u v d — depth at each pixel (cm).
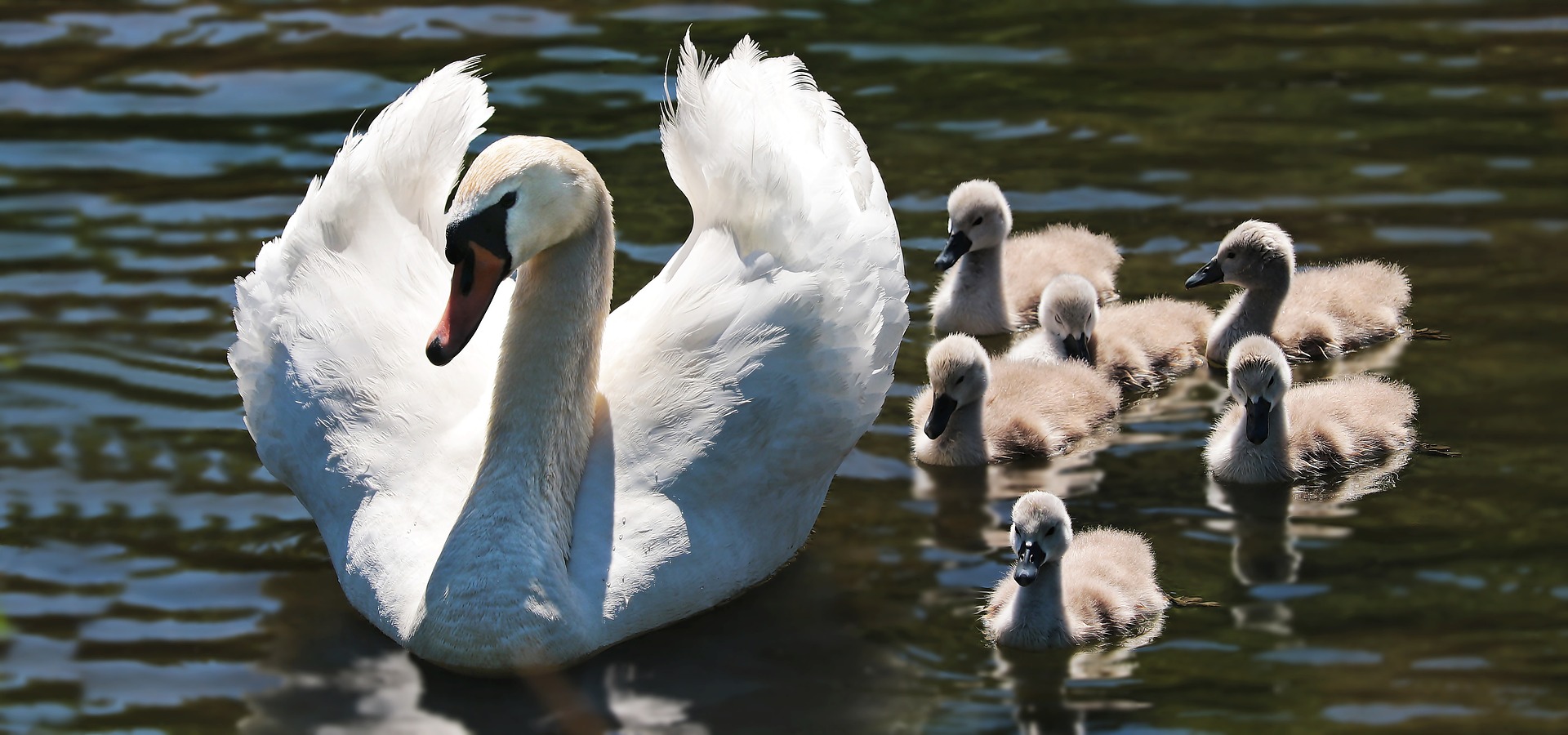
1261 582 969
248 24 1778
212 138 1522
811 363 952
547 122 1550
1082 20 1805
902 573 985
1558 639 894
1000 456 1138
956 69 1675
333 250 990
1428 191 1431
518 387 908
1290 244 1281
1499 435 1119
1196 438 1174
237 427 1121
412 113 1014
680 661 892
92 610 926
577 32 1756
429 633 880
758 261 964
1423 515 1037
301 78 1641
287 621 922
